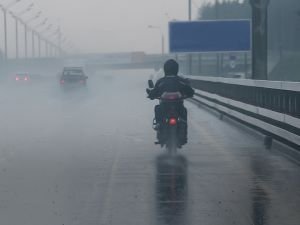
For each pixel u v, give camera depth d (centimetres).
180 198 999
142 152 1532
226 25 5403
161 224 838
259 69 2516
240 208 929
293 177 1180
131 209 925
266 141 1619
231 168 1286
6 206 949
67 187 1092
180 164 1341
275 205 948
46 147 1636
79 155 1484
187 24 5422
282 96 1578
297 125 1395
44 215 892
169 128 1477
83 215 890
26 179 1170
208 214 892
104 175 1209
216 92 2917
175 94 1494
